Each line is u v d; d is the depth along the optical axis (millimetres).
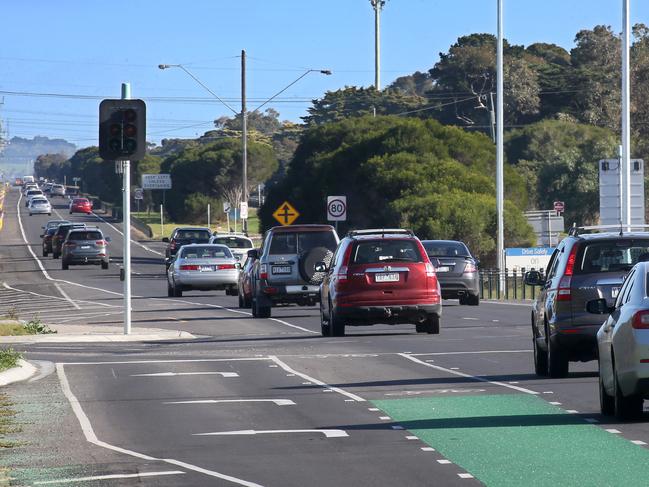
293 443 23359
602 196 81188
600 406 26344
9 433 25453
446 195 117688
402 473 19969
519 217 113812
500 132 95250
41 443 24047
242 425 25938
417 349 43375
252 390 32281
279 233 63094
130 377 36156
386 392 31078
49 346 48844
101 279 112625
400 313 48562
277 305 63750
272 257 62531
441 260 70875
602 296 31734
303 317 65062
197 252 84500
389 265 48562
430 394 30438
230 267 84000
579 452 21547
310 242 63000
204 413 28016
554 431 24031
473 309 68500
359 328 56969
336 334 49906
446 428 24781
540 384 32031
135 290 96125
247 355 42500
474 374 34906
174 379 35406
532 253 95750
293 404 29172
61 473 20531
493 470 20000
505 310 67438
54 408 29391
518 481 19000
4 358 38156
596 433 23656
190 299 83688
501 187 94812
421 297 48656
